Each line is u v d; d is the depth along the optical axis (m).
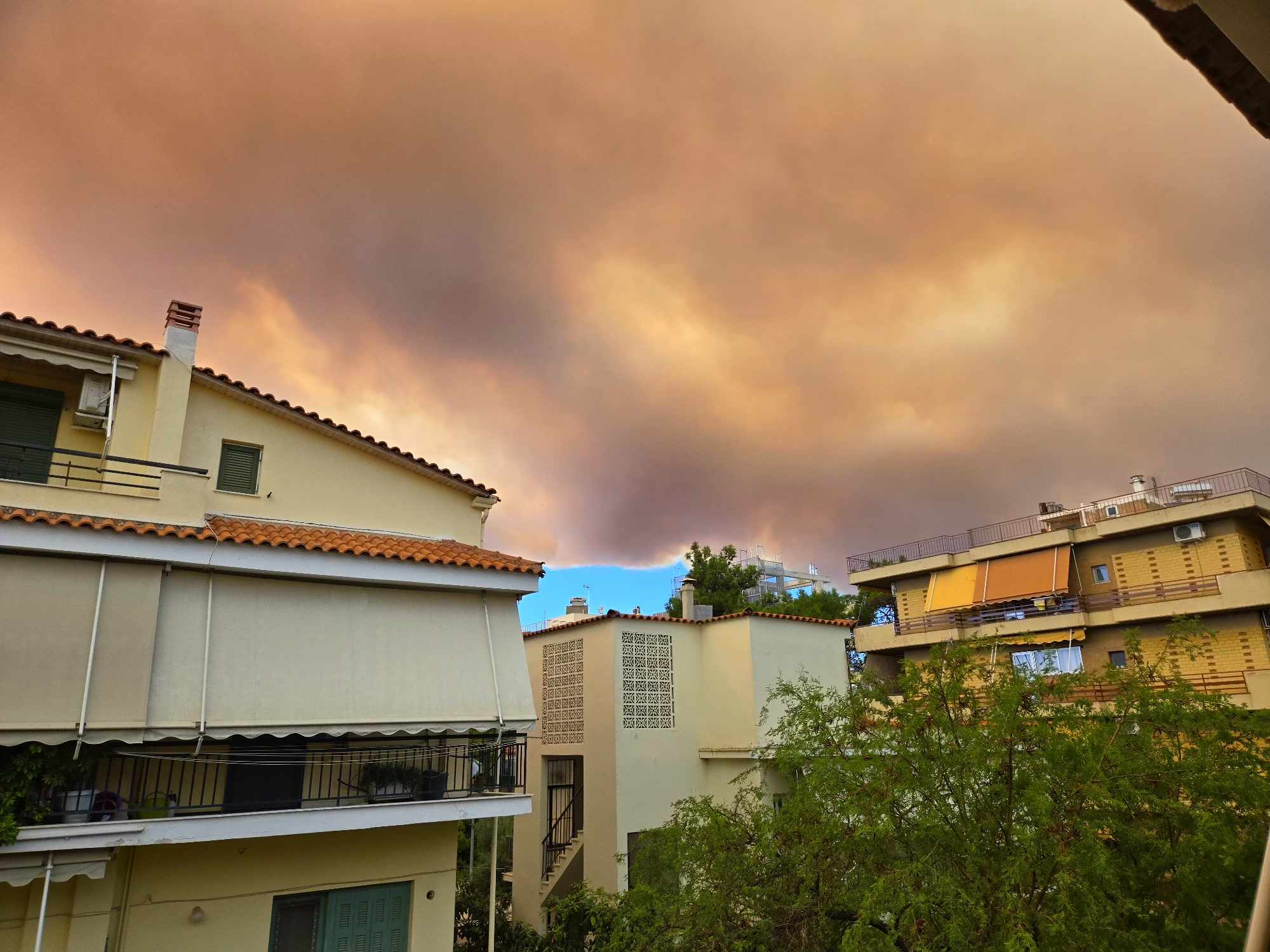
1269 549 28.08
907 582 37.72
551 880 20.94
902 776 8.91
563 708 21.89
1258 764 9.02
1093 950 7.32
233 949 10.54
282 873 11.15
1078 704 9.16
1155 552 28.66
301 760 12.02
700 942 10.16
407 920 12.09
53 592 9.79
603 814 19.50
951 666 9.54
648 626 21.36
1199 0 2.46
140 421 12.61
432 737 13.44
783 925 9.86
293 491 14.27
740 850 10.77
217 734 10.23
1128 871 8.41
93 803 9.59
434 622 13.05
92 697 9.45
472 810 12.06
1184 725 9.16
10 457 11.91
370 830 12.05
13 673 9.11
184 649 10.52
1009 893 7.65
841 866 9.66
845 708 10.46
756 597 44.84
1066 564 30.50
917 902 7.63
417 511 15.77
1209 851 8.12
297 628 11.67
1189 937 8.11
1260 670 23.20
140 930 9.98
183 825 9.74
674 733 20.89
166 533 10.66
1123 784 8.02
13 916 9.26
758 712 20.38
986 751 8.59
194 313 13.43
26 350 11.68
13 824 8.64
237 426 13.95
